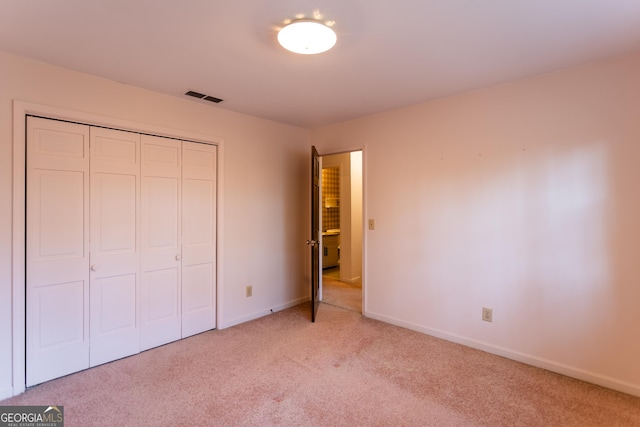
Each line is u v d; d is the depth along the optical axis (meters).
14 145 2.16
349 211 5.44
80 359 2.50
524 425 1.90
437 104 3.11
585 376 2.37
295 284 4.21
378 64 2.34
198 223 3.22
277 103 3.19
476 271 2.89
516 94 2.65
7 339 2.15
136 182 2.79
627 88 2.19
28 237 2.26
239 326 3.46
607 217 2.28
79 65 2.33
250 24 1.82
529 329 2.62
